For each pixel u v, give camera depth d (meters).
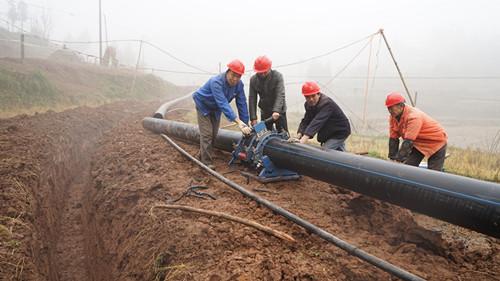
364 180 4.88
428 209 4.30
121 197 6.59
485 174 9.07
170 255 4.32
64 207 8.80
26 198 6.27
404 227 5.02
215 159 7.95
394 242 4.83
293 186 6.34
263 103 7.43
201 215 4.99
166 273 4.10
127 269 5.09
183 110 20.05
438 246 4.61
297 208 5.41
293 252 4.14
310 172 5.68
